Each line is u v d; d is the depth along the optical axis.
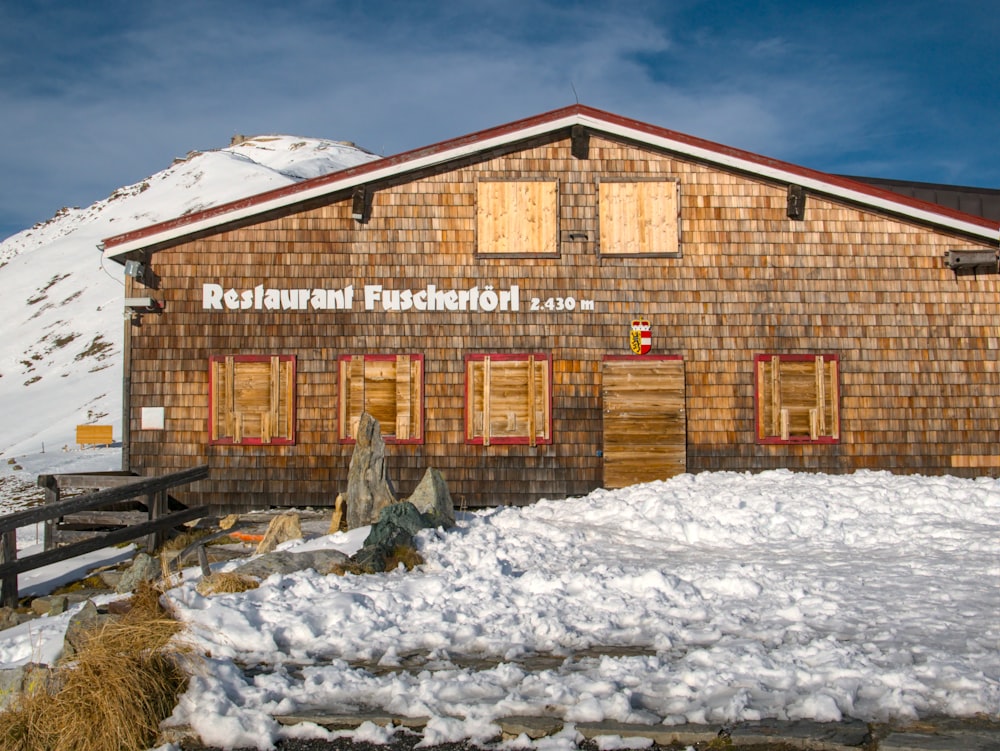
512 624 7.88
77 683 6.18
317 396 17.06
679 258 17.22
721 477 14.88
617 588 8.77
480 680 6.50
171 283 17.16
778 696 6.03
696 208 17.30
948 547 10.29
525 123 17.03
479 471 16.95
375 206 17.27
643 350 17.06
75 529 16.38
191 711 6.13
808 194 17.31
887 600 8.08
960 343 17.19
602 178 17.30
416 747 5.61
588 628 7.77
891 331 17.19
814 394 17.08
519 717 5.87
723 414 17.02
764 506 12.30
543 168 17.33
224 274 17.17
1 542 11.55
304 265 17.19
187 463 17.00
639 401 17.00
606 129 17.05
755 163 17.05
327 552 10.15
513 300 17.14
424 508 12.45
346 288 17.16
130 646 6.68
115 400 54.72
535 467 16.95
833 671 6.29
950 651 6.65
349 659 7.22
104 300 81.12
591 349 17.11
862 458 17.02
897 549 10.36
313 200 17.23
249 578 9.27
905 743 5.27
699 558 10.25
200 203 112.31
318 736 5.83
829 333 17.16
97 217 121.75
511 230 17.23
